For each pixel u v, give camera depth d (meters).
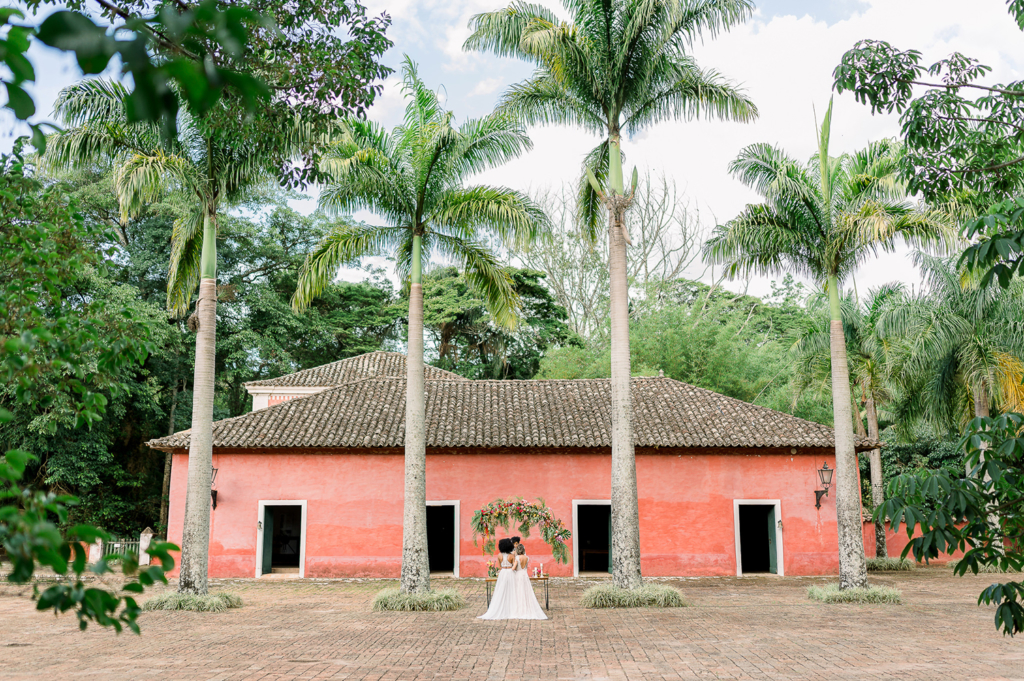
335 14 7.35
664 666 9.06
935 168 7.27
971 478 3.98
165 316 28.09
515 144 16.41
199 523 14.78
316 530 20.11
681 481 20.55
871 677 8.35
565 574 19.95
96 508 29.81
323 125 8.03
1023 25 6.56
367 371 28.75
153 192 14.55
